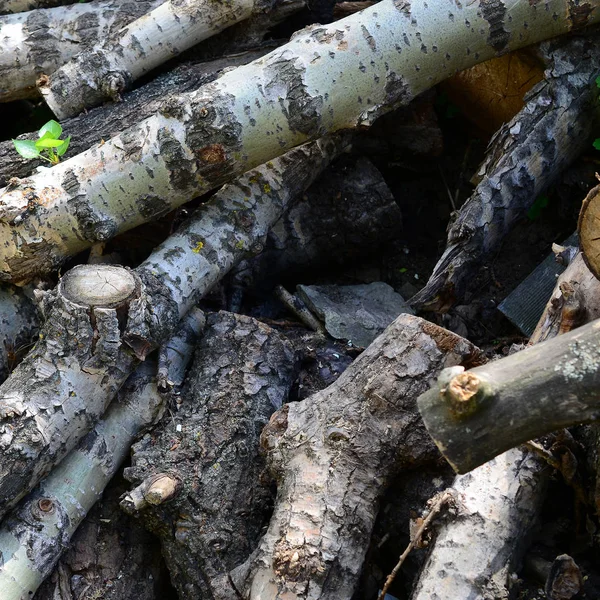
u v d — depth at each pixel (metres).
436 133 2.33
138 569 2.07
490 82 2.30
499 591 1.89
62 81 2.28
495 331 2.28
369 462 1.99
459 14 2.13
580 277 2.02
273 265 2.31
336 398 2.02
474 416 1.72
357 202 2.29
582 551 1.97
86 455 2.07
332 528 1.96
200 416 2.08
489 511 1.92
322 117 2.11
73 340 2.03
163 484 2.01
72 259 2.27
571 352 1.72
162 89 2.28
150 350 2.08
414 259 2.39
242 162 2.12
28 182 2.12
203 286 2.15
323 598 1.94
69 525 2.04
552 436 1.95
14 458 2.00
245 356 2.12
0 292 2.18
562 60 2.19
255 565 1.96
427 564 1.92
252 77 2.10
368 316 2.27
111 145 2.11
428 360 2.00
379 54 2.11
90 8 2.38
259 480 2.06
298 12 2.41
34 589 2.01
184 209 2.29
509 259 2.33
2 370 2.17
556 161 2.19
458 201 2.40
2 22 2.37
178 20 2.29
